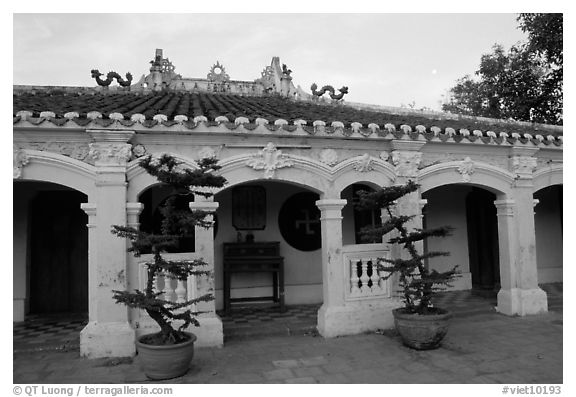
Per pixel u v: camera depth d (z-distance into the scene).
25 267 8.41
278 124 6.87
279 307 9.05
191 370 5.64
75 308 8.88
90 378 5.41
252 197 9.54
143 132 6.52
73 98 8.98
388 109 11.36
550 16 12.83
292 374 5.50
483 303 9.41
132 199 6.54
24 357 6.23
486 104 15.87
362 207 6.73
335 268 7.30
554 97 14.16
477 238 10.87
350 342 6.80
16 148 6.18
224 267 8.70
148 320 6.52
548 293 10.44
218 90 11.86
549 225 11.84
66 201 9.00
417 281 6.37
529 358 6.04
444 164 8.09
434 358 6.05
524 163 8.65
